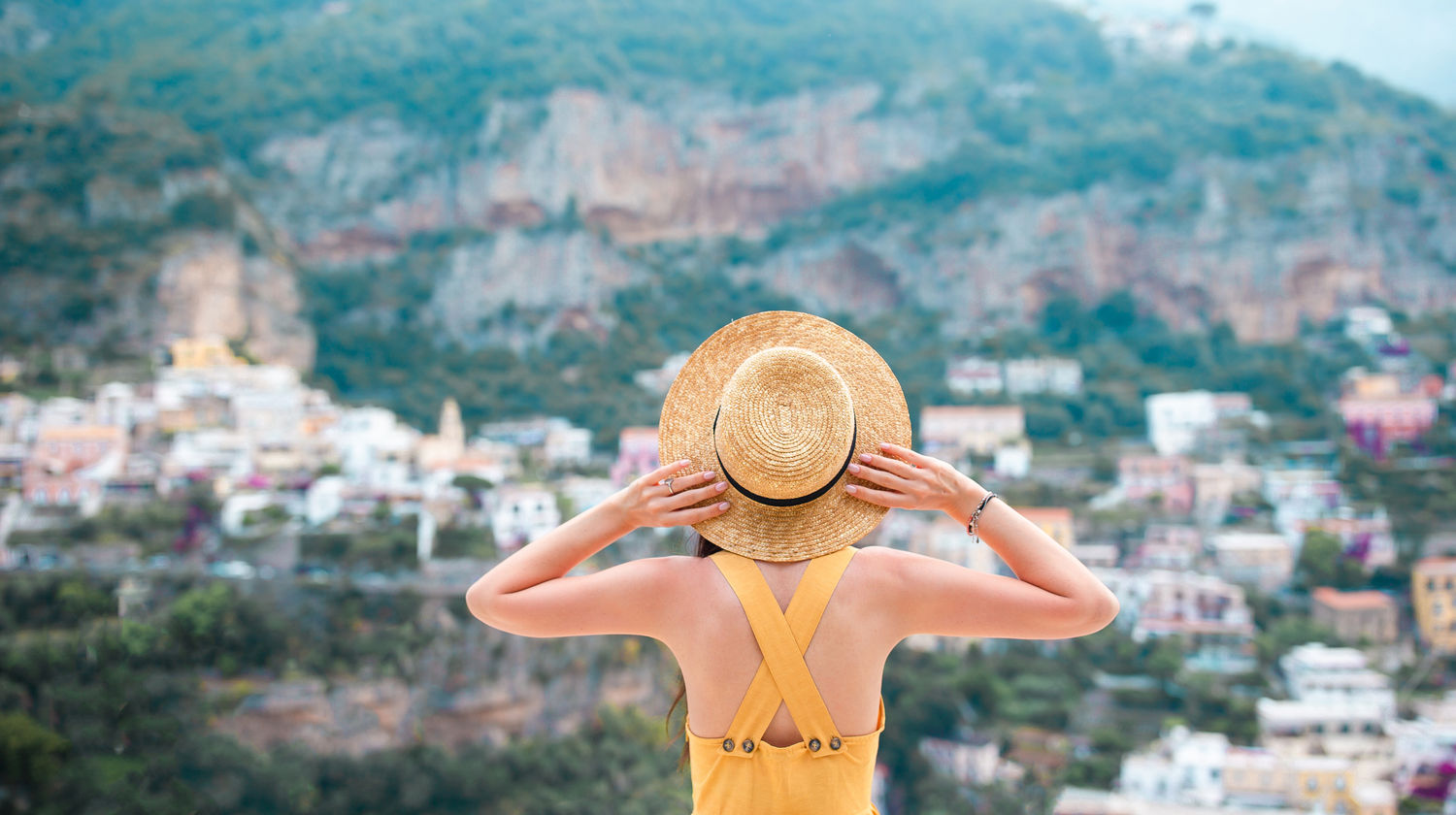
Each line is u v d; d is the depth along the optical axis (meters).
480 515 59.25
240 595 45.84
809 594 1.54
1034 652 51.06
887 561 1.58
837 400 1.53
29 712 38.72
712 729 1.55
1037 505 64.50
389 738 41.88
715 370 1.75
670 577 1.60
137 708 38.69
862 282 103.25
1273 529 61.56
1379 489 64.44
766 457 1.50
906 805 42.59
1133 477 68.75
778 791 1.52
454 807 39.22
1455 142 103.06
